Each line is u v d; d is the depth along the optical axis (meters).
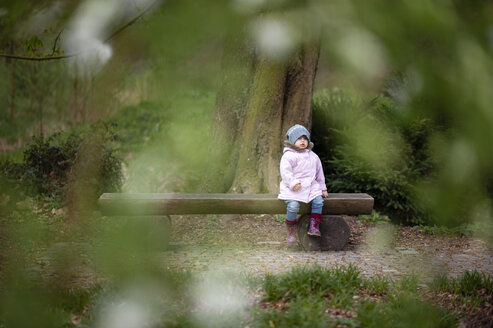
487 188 0.37
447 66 0.37
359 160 6.51
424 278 3.63
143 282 1.06
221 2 0.43
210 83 0.51
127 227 0.87
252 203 5.28
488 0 0.37
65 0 0.45
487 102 0.35
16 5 0.44
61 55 0.52
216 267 4.39
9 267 0.76
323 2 0.40
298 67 6.82
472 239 5.61
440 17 0.36
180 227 6.14
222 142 7.09
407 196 6.10
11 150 7.37
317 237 5.27
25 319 0.62
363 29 0.38
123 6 0.45
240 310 3.12
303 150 5.18
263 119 6.80
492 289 3.62
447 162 0.37
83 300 3.04
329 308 3.25
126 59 0.49
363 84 0.40
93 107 0.54
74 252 0.75
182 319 2.80
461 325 3.08
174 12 0.43
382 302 3.35
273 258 4.87
